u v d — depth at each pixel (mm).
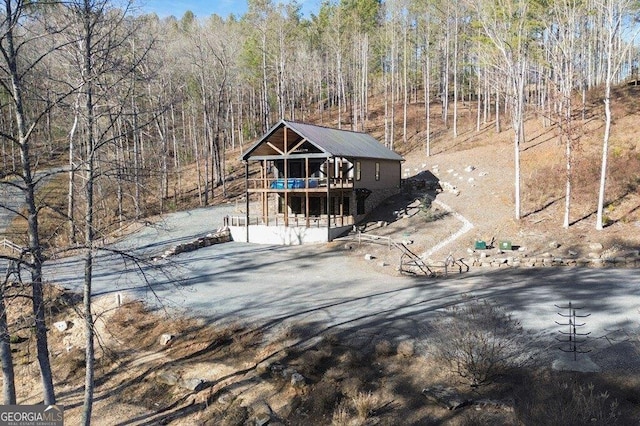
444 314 14969
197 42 45938
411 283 19500
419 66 63094
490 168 36250
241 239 29766
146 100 24984
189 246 27031
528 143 38938
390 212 31875
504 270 20859
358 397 10930
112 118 12477
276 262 24062
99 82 10898
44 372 11328
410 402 10570
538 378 10422
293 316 15867
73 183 19500
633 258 20047
